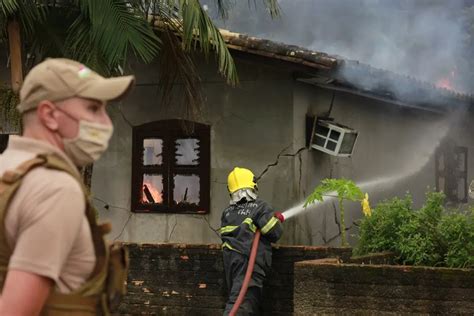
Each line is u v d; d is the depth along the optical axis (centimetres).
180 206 1110
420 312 664
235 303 792
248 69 1085
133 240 1130
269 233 837
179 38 1034
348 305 680
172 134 1115
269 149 1074
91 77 271
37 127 269
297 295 696
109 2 906
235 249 838
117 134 1141
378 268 674
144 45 916
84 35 925
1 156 272
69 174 257
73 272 258
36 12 935
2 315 242
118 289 272
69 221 250
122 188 1138
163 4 975
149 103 1125
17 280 243
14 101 1040
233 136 1090
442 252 785
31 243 246
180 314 898
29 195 249
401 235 823
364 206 921
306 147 1089
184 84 1059
